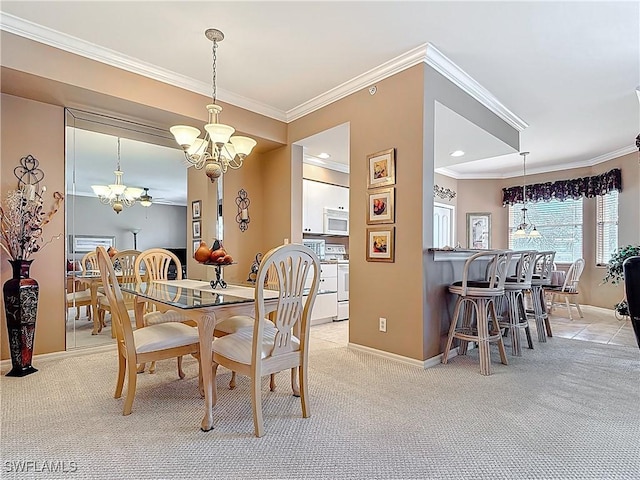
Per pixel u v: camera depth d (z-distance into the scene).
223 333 2.61
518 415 2.14
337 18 2.55
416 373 2.85
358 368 2.97
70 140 3.38
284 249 1.96
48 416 2.09
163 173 4.00
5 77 2.68
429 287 3.04
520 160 6.40
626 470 1.62
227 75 3.38
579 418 2.11
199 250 2.73
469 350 3.53
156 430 1.94
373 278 3.34
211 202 4.30
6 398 2.33
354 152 3.54
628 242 5.56
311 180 5.39
